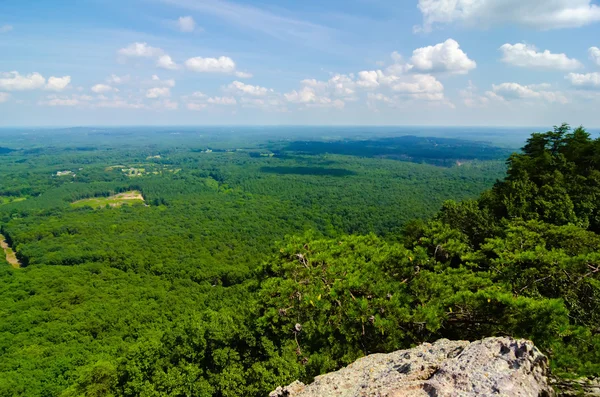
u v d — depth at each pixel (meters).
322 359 13.00
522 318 10.51
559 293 12.89
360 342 12.98
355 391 8.14
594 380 8.30
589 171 29.67
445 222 24.59
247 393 16.19
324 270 15.03
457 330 12.70
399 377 8.06
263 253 82.06
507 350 7.64
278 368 14.09
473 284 13.38
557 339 9.73
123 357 26.42
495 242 16.11
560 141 34.59
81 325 51.53
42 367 40.44
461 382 6.89
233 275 70.00
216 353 18.69
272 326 15.00
